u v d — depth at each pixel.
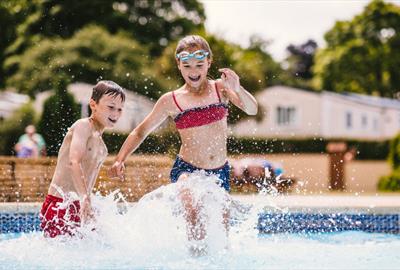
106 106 4.02
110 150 12.78
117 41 23.91
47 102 14.47
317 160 22.73
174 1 30.20
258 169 11.16
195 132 3.99
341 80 38.06
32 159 6.78
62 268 3.24
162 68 22.64
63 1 26.52
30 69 23.11
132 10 29.56
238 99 4.05
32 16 25.94
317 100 28.44
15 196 6.66
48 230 3.99
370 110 30.67
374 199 6.70
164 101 4.08
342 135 29.44
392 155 12.55
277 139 23.92
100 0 27.56
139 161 6.91
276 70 37.72
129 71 22.98
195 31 28.45
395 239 4.78
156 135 9.49
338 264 3.46
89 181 4.05
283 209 5.50
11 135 19.58
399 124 31.73
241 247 3.93
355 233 5.19
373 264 3.47
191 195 3.76
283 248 4.02
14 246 3.85
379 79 37.84
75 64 22.95
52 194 4.03
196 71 3.95
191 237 3.75
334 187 13.10
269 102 27.50
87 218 3.78
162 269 3.21
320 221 5.48
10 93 21.77
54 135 13.80
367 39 37.72
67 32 26.83
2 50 25.62
